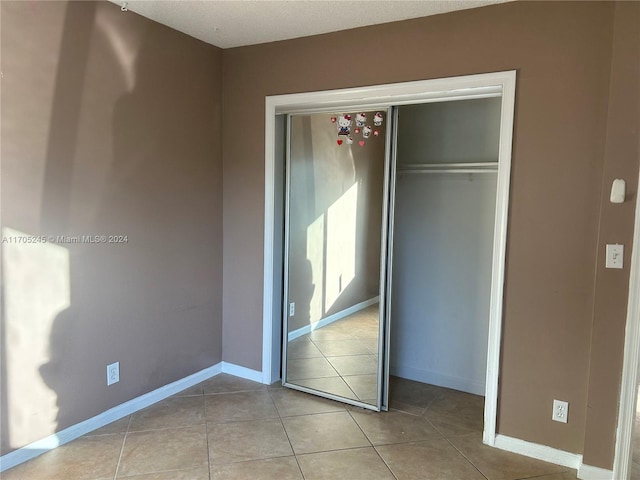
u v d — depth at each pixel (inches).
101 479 89.6
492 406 104.3
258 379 138.6
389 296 119.8
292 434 108.6
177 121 122.8
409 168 138.1
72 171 99.0
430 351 140.1
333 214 127.8
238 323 140.6
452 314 135.8
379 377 120.3
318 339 132.0
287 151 132.9
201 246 133.6
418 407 124.3
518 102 97.7
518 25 96.9
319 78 120.9
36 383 95.5
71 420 102.9
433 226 136.6
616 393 90.2
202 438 105.7
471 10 101.3
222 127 137.4
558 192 95.3
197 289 133.6
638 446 108.7
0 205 87.1
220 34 122.1
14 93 88.0
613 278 89.0
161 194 120.0
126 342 114.0
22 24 88.5
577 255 94.5
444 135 134.0
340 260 125.9
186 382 132.6
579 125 92.7
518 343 101.3
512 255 100.5
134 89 110.9
